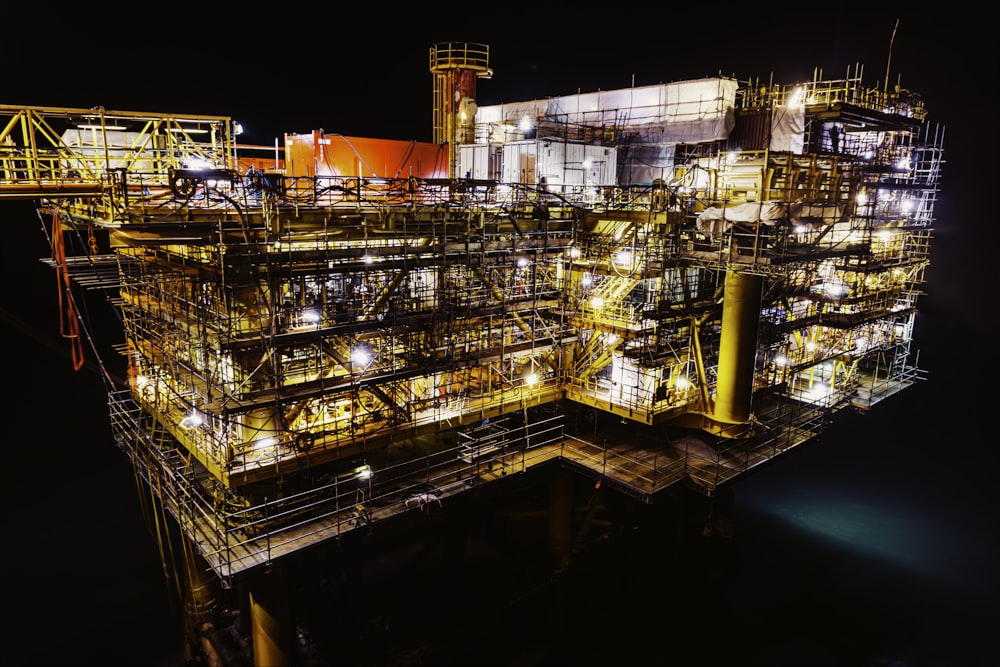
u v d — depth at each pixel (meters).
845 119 29.33
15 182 18.69
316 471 25.25
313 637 27.98
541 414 31.89
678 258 25.34
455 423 24.94
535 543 34.91
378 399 24.42
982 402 54.41
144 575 35.84
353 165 26.58
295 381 22.38
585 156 31.81
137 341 25.80
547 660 29.94
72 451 48.41
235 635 28.80
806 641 32.25
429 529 31.14
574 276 28.50
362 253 21.23
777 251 23.95
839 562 38.69
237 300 19.92
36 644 31.03
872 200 31.41
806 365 32.25
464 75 37.75
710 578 36.78
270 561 19.72
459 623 29.75
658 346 26.31
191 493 23.05
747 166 25.00
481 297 26.89
